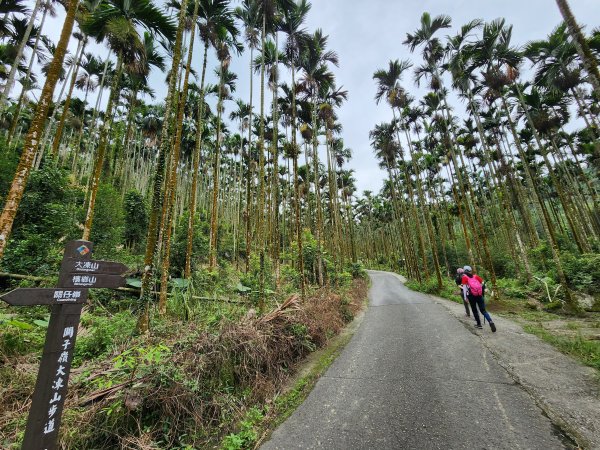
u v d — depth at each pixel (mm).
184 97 8359
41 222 9375
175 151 8078
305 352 6094
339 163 27062
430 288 16781
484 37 12578
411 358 5305
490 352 5305
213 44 11961
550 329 6848
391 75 18109
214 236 14680
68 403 2896
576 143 22719
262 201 13930
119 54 9516
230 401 3729
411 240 27625
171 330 5062
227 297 8781
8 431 2693
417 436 2881
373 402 3709
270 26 10688
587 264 11562
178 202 26422
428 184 31828
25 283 7000
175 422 3100
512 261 20875
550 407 3227
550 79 12695
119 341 4688
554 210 28953
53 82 3945
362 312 11281
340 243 24109
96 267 2465
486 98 15531
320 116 16688
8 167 9719
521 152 14047
